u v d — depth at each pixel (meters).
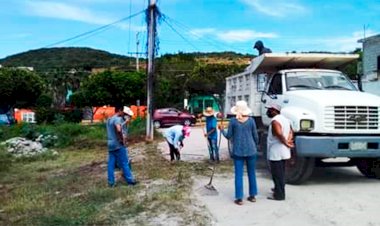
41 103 58.34
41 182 12.42
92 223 7.55
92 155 18.73
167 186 10.22
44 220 7.89
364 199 8.80
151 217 7.77
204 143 20.98
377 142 9.82
